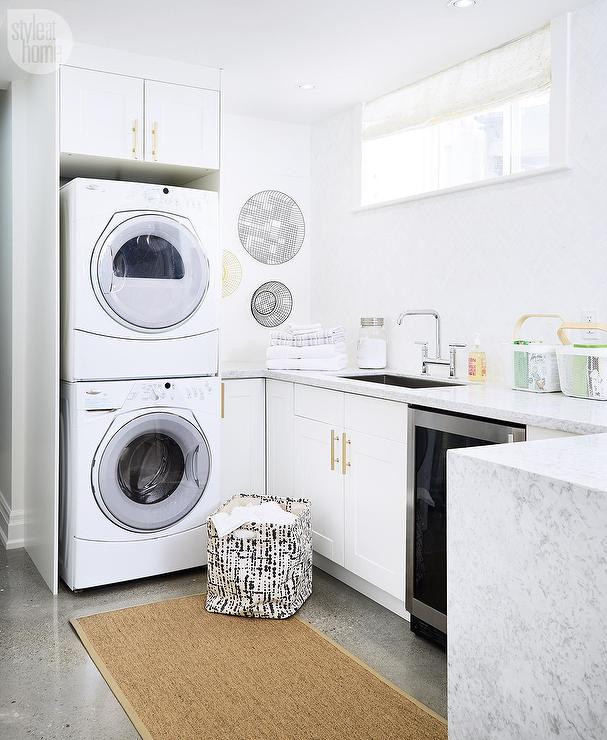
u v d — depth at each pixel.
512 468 1.26
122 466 3.06
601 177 2.67
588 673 1.11
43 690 2.21
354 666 2.36
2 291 3.86
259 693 2.19
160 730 1.99
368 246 3.94
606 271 2.67
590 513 1.10
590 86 2.69
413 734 1.97
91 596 3.00
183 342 3.20
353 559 2.98
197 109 3.28
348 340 4.13
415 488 2.59
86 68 3.02
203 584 3.15
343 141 4.11
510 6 2.69
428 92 3.48
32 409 3.41
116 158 3.09
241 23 2.86
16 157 3.48
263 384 3.67
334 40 3.03
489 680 1.33
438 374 3.47
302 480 3.36
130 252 3.04
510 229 3.06
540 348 2.62
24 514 3.62
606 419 1.97
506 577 1.28
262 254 4.30
